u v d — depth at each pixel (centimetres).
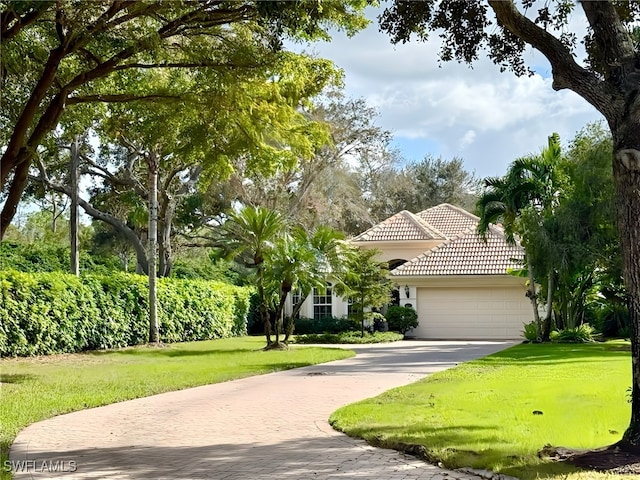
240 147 1547
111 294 2430
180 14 1285
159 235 3353
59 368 1747
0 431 936
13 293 1981
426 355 2159
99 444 866
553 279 2686
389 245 3603
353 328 3409
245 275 3900
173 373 1625
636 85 723
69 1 1142
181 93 1482
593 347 2270
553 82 774
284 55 1379
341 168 4216
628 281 712
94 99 1465
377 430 895
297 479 681
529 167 2603
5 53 1295
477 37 1042
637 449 689
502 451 739
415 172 6206
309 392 1310
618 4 998
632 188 710
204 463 757
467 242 3400
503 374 1462
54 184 2917
